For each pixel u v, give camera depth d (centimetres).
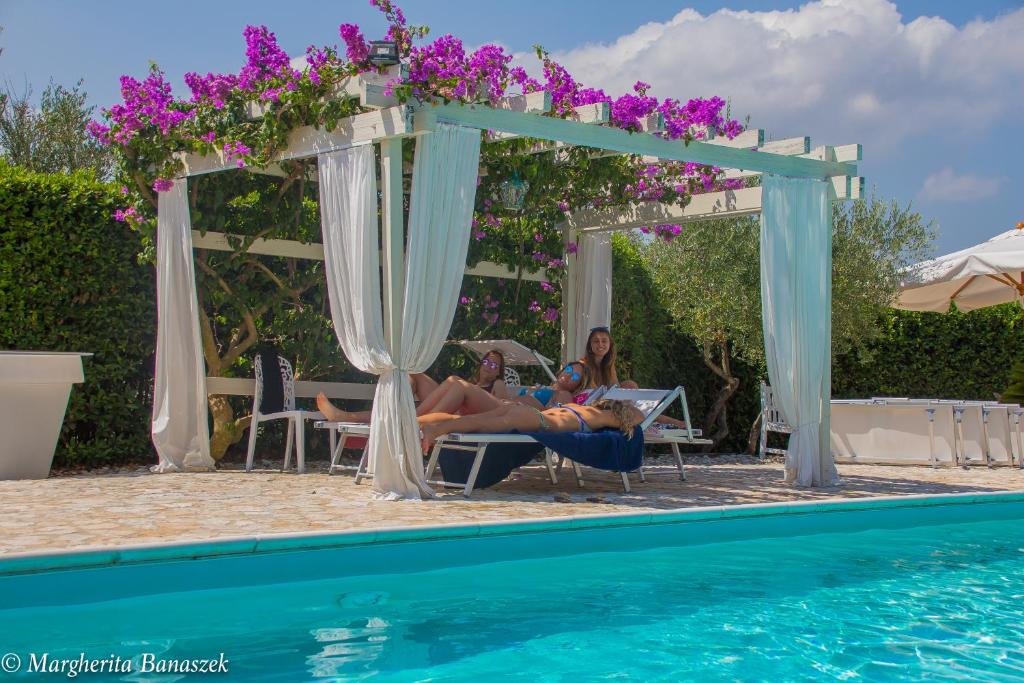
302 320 943
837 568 548
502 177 916
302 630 387
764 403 1133
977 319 1396
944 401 1105
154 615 397
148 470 841
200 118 773
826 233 862
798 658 373
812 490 790
